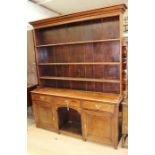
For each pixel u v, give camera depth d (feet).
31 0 10.81
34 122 11.59
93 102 8.25
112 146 8.25
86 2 11.25
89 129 8.66
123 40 8.38
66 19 9.27
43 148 8.52
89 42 9.30
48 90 10.52
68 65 10.61
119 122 8.35
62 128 10.04
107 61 9.30
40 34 11.18
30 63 12.15
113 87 9.27
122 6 7.60
